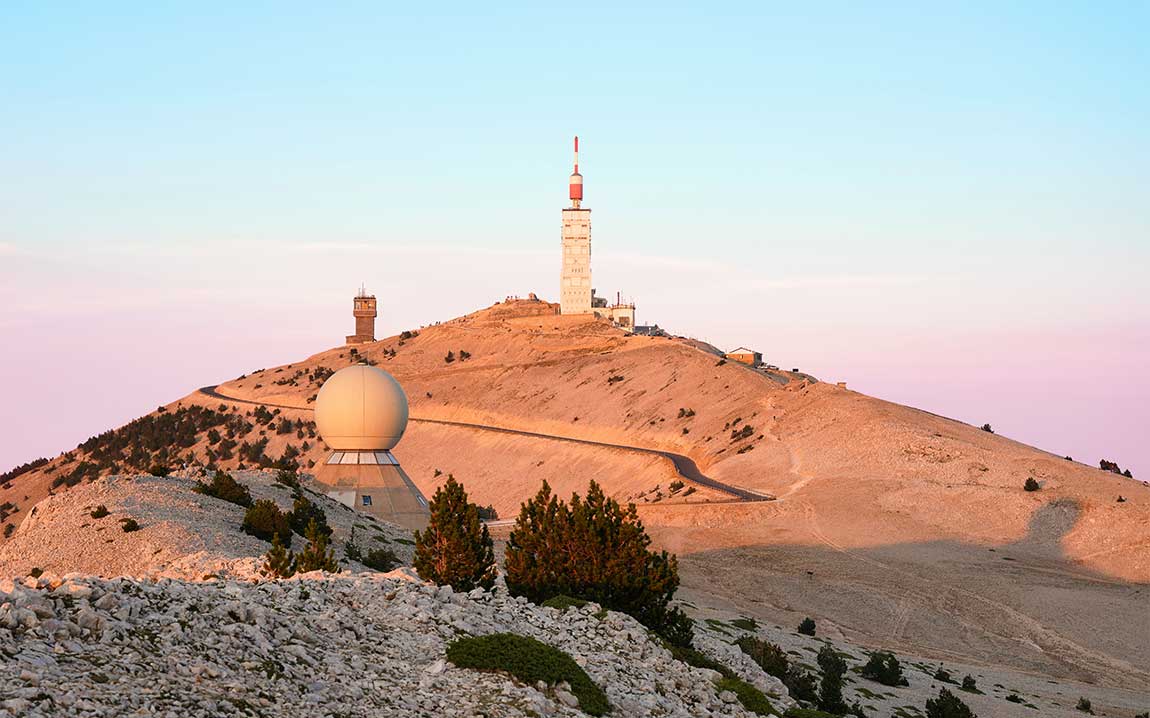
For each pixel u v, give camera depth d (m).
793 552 122.12
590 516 53.41
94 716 19.80
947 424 182.88
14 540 74.19
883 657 80.25
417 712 25.86
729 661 51.97
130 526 70.00
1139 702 77.94
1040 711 70.38
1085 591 109.56
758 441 183.75
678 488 159.62
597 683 32.22
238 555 67.38
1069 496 137.62
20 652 21.52
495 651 30.28
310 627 29.48
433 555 51.31
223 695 22.72
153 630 24.72
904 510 138.38
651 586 51.66
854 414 181.00
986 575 113.94
